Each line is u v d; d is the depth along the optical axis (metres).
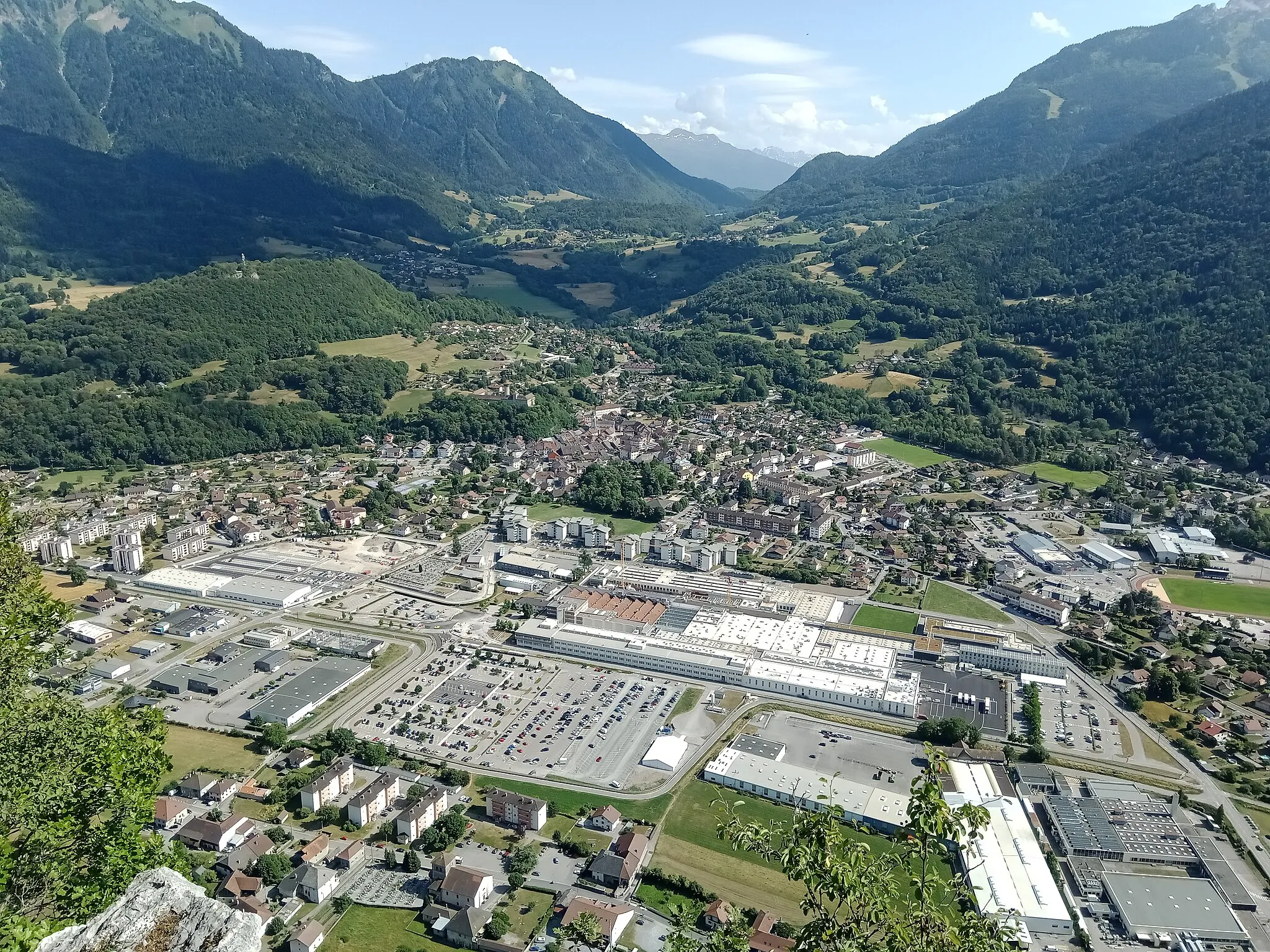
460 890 157.00
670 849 173.25
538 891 162.38
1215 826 180.88
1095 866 168.00
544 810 181.12
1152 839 174.00
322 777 188.75
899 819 178.38
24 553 104.31
